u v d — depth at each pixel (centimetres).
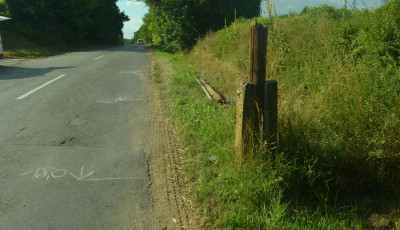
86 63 1562
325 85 535
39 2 3247
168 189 362
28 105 696
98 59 1827
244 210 309
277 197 325
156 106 723
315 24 1009
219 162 405
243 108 365
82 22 3869
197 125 551
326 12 1160
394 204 349
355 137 384
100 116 636
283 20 1281
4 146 467
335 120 414
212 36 1928
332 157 380
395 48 536
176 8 2323
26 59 1783
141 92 872
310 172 353
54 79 1032
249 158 365
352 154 374
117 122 600
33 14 2998
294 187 354
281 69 783
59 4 3503
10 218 301
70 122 590
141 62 1725
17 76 1084
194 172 394
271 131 374
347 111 406
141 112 672
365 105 399
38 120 594
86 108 691
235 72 970
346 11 919
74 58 1875
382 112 386
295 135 399
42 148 466
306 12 1375
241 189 330
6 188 354
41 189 355
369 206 350
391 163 359
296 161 374
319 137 405
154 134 538
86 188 360
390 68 459
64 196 342
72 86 922
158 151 466
